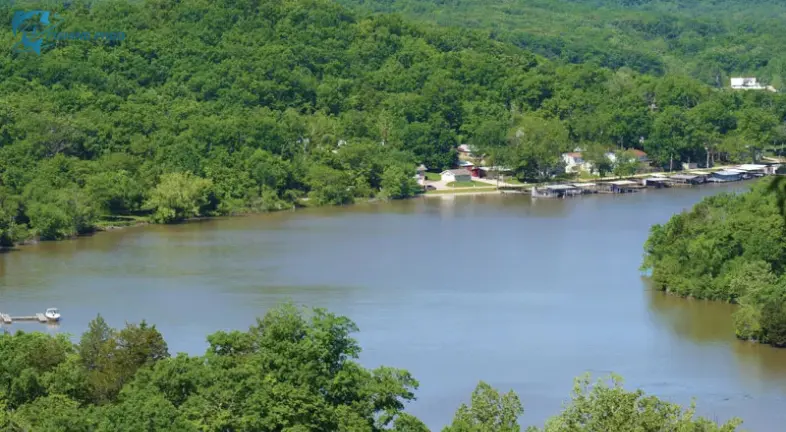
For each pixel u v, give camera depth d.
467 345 153.00
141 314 168.75
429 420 126.69
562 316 167.88
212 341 114.06
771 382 139.12
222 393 101.12
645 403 93.38
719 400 133.25
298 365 105.06
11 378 111.25
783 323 152.25
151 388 104.88
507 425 104.44
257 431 97.94
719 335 158.50
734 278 173.12
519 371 142.62
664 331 160.25
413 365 144.38
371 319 165.50
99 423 97.94
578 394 93.81
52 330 161.38
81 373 113.44
